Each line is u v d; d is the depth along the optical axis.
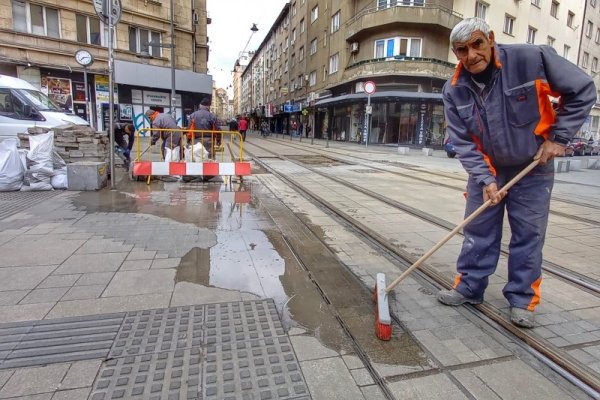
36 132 7.52
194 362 2.22
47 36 19.80
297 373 2.16
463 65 2.60
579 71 2.40
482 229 2.90
